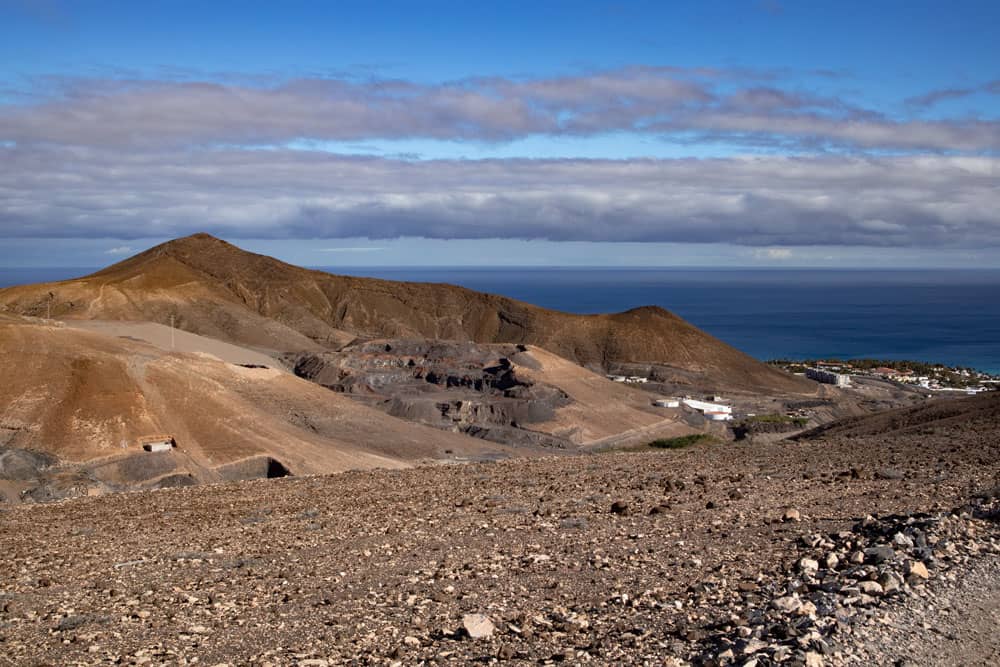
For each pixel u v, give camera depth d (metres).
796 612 10.40
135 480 58.78
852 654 9.03
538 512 20.38
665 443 102.81
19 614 13.65
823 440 36.88
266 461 66.00
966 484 20.16
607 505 21.02
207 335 185.75
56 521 24.08
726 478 24.95
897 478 22.44
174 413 69.25
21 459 57.03
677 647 9.55
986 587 11.29
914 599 10.76
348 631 11.43
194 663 10.48
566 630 10.74
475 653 10.06
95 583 15.66
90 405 65.88
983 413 38.78
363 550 17.14
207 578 15.53
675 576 13.22
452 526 19.25
